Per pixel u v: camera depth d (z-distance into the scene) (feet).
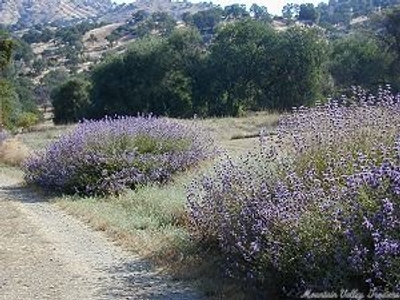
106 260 25.58
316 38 144.15
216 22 329.72
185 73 154.10
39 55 409.90
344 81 148.66
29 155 65.16
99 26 513.04
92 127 47.26
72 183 44.55
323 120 23.67
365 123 22.04
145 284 22.06
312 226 17.65
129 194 38.81
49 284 22.44
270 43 146.61
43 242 29.01
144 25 411.95
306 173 20.57
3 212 37.42
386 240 15.43
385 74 147.02
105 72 157.99
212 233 24.59
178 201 32.45
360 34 161.68
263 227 18.98
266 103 147.43
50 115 227.81
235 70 148.25
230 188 23.17
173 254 25.20
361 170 18.29
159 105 153.17
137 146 44.88
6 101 119.03
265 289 19.33
